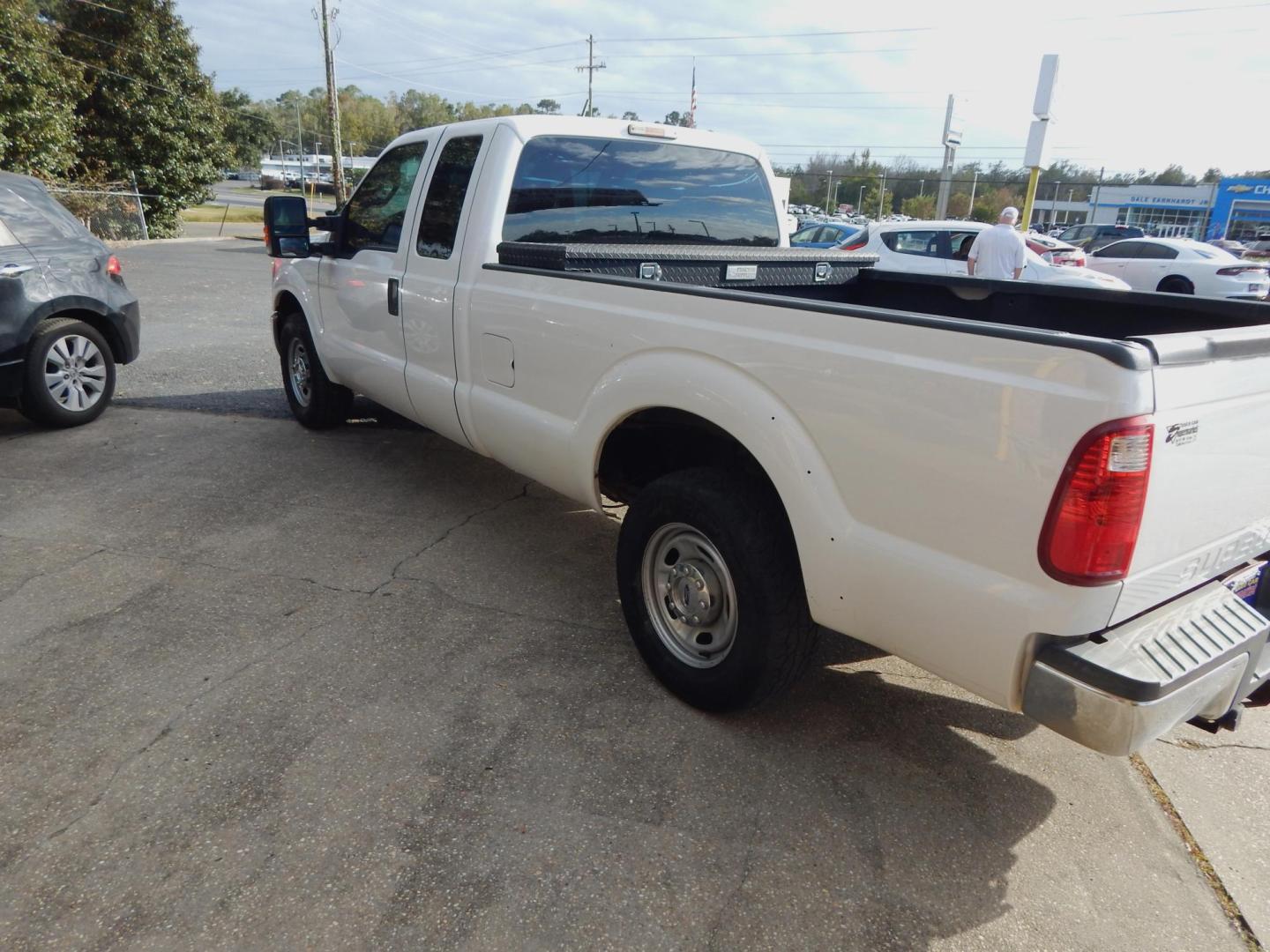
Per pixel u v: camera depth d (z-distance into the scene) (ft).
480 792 8.46
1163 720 6.40
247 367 27.53
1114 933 7.21
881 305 14.37
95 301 20.13
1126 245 59.06
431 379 13.76
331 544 14.15
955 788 8.88
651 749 9.20
